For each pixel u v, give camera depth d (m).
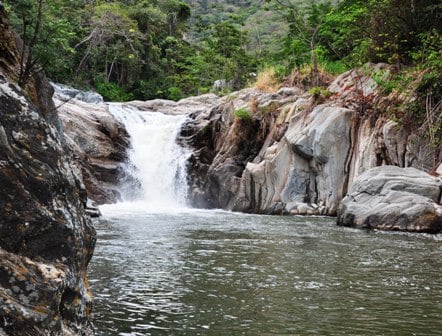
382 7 19.23
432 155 15.30
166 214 16.64
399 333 4.64
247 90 24.09
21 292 2.63
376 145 16.47
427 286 6.45
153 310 5.28
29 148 2.98
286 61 32.88
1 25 5.73
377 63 19.81
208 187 21.30
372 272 7.30
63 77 37.09
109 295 5.85
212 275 6.99
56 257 2.95
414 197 12.40
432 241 10.43
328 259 8.29
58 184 3.07
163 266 7.57
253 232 11.78
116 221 13.82
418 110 16.17
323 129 17.42
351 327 4.80
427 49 17.55
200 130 23.78
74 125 21.69
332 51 26.84
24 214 2.81
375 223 12.48
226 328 4.73
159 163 23.91
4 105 2.93
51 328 2.68
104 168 21.77
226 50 42.06
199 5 72.81
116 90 41.78
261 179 18.61
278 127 19.97
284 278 6.86
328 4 29.77
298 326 4.82
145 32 47.91
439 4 17.86
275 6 32.09
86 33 40.81
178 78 44.41
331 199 17.00
